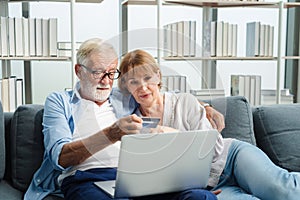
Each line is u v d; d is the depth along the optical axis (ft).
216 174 6.02
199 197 4.69
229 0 10.02
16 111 6.54
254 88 10.64
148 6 10.92
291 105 7.57
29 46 9.13
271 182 5.56
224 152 6.19
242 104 7.20
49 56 9.23
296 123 7.22
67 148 5.55
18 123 6.44
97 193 5.01
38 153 6.38
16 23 9.00
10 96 9.14
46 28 9.18
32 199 5.83
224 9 11.44
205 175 4.97
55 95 6.21
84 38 10.77
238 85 10.60
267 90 10.78
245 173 5.95
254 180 5.76
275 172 5.69
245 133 7.02
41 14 10.52
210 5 10.43
